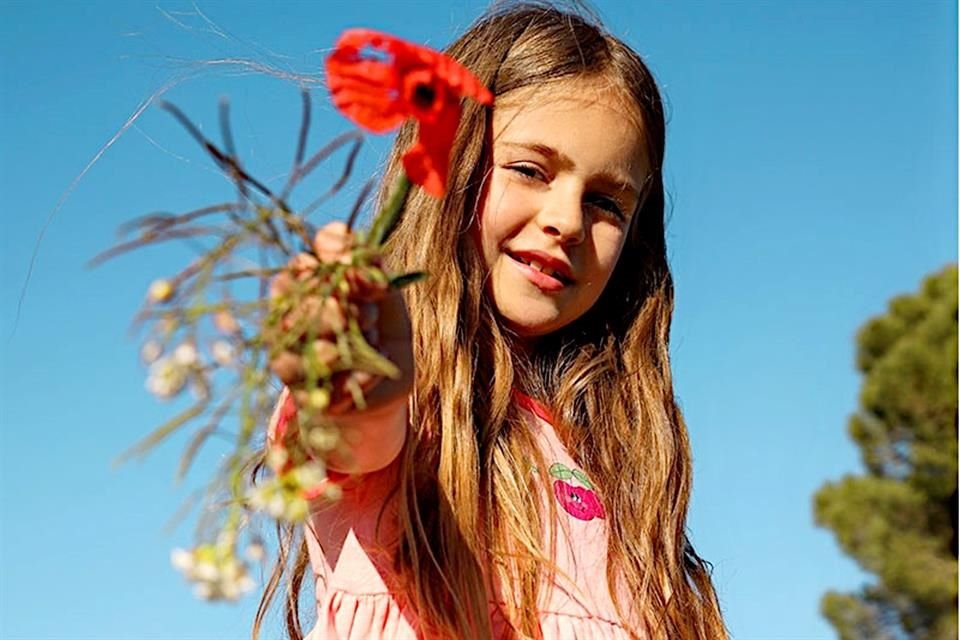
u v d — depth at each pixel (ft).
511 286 3.10
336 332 1.86
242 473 1.84
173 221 1.83
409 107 1.99
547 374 3.45
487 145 3.14
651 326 3.61
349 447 2.17
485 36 3.31
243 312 1.83
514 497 2.97
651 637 3.12
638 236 3.61
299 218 1.90
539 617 2.86
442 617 2.64
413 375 2.03
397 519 2.65
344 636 2.64
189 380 1.76
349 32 1.99
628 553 3.20
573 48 3.25
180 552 1.73
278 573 3.04
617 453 3.41
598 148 3.13
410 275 1.95
